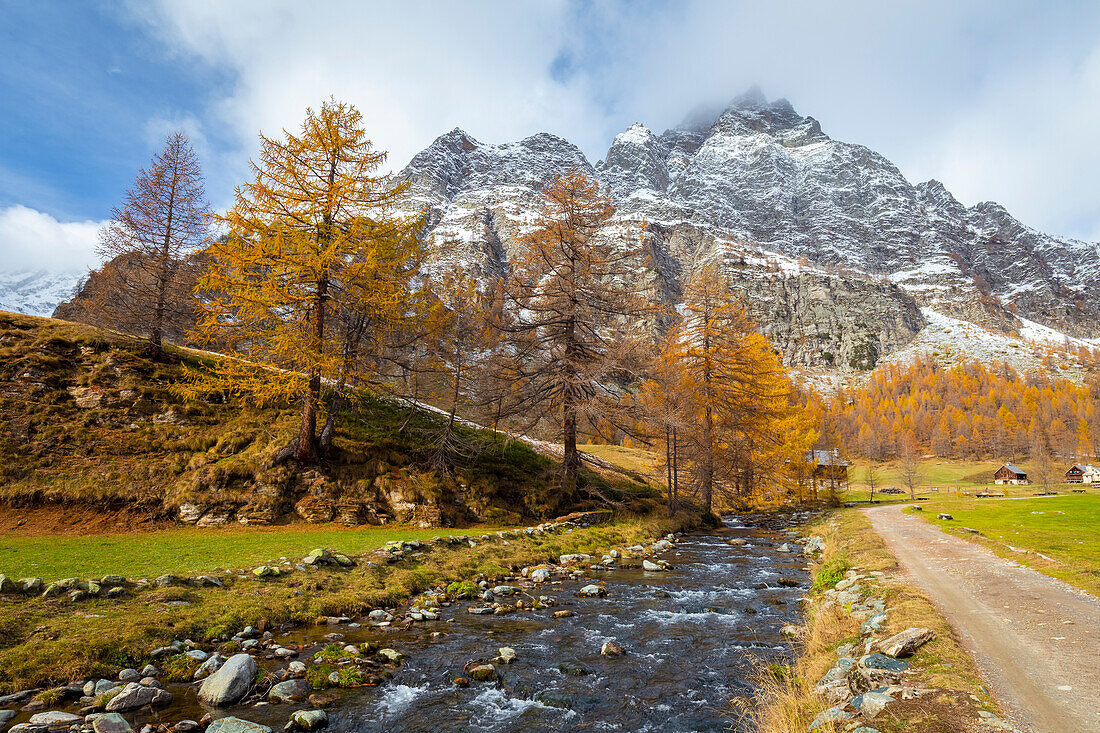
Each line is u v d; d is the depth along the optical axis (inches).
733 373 1435.8
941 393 7032.5
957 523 1022.4
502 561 708.0
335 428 1047.0
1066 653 294.2
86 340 1003.9
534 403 1155.3
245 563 554.3
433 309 1037.8
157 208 1109.7
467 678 349.1
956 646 301.4
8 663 308.5
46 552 565.0
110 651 340.5
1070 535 768.9
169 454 871.1
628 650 402.3
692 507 1397.6
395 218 944.3
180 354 1151.0
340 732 278.4
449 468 1077.1
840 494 3056.1
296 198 844.6
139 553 582.9
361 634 428.1
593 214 1175.0
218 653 365.4
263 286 805.2
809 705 253.4
